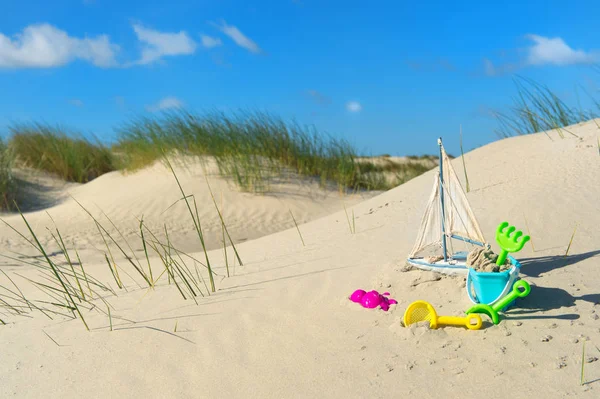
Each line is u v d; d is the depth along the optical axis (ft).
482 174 22.67
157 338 11.91
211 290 14.89
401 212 21.13
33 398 10.03
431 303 11.61
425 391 8.60
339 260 15.90
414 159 73.05
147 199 39.60
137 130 50.52
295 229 24.02
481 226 16.25
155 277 18.28
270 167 46.03
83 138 57.62
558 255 13.25
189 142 46.93
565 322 10.11
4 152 47.03
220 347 11.05
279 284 14.44
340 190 45.09
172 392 9.62
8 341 13.06
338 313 11.88
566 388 8.23
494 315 10.30
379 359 9.71
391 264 14.08
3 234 32.63
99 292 17.16
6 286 20.81
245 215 37.99
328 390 9.00
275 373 9.76
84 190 47.65
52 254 28.50
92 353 11.62
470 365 9.14
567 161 20.58
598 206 15.81
